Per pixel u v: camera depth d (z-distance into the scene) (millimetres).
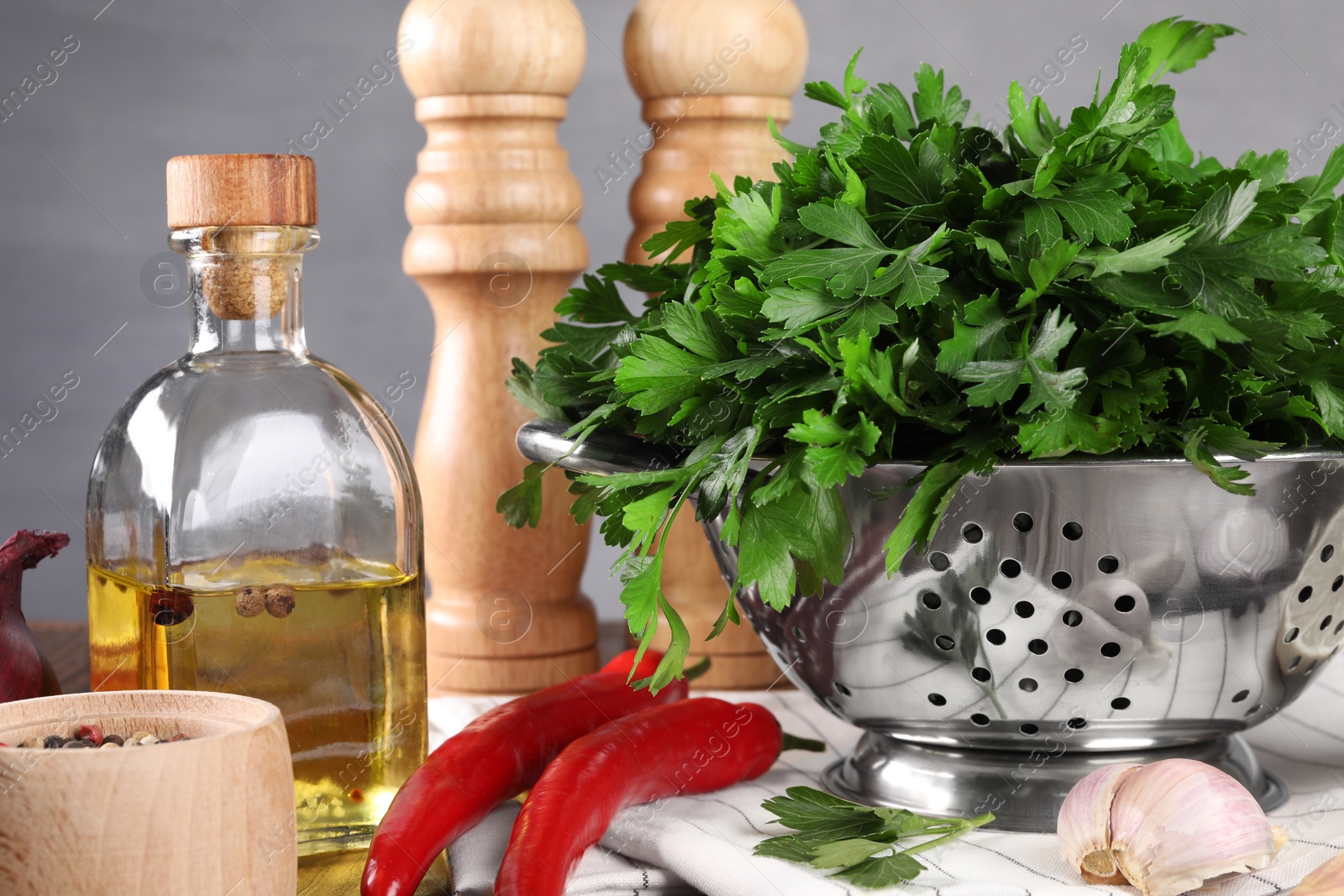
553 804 495
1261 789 553
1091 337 458
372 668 549
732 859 485
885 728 548
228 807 414
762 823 547
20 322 1744
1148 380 450
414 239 794
